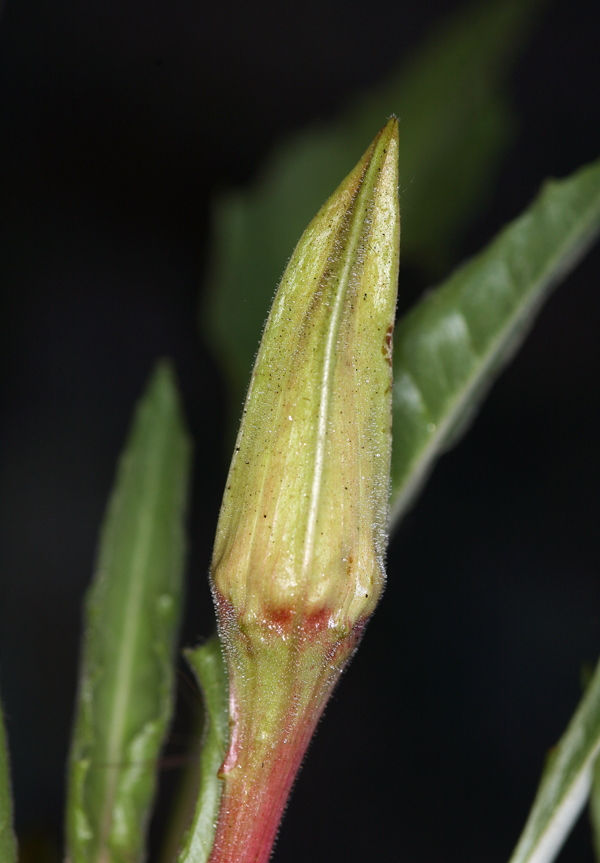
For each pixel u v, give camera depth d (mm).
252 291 241
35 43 450
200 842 162
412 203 257
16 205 451
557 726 415
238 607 157
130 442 193
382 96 257
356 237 155
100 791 181
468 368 180
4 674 408
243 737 158
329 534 156
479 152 255
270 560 156
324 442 156
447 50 254
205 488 439
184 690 188
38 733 401
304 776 405
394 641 428
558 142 439
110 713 184
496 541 443
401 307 290
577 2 450
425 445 179
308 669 157
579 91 446
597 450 451
